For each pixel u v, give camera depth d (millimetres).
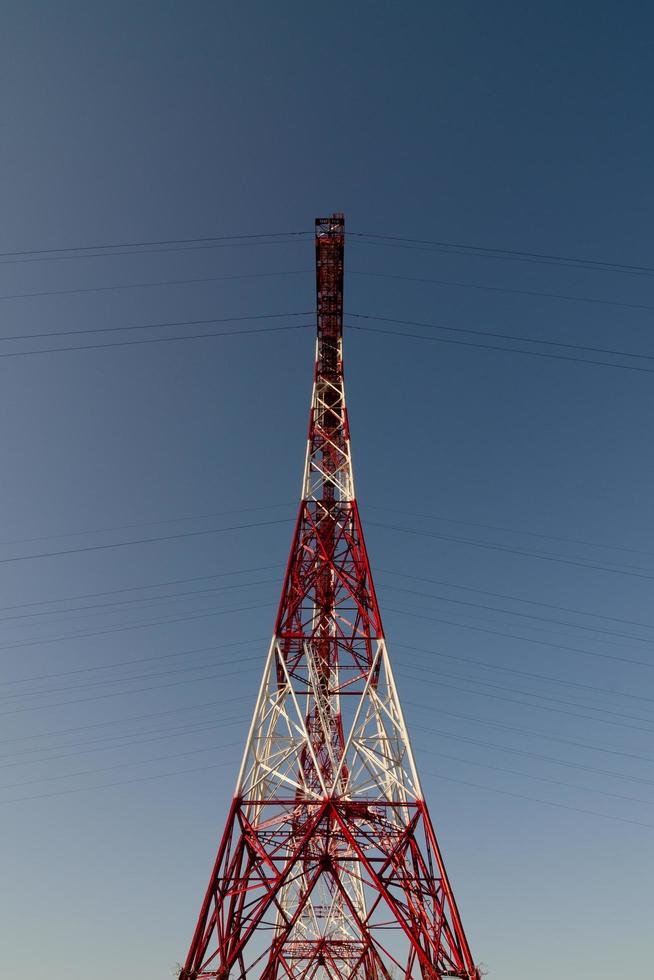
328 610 44750
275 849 35812
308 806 38031
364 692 39688
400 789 37375
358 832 36219
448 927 33156
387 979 37812
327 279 53812
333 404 52750
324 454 51000
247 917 33719
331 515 47344
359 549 45156
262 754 38094
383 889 33531
